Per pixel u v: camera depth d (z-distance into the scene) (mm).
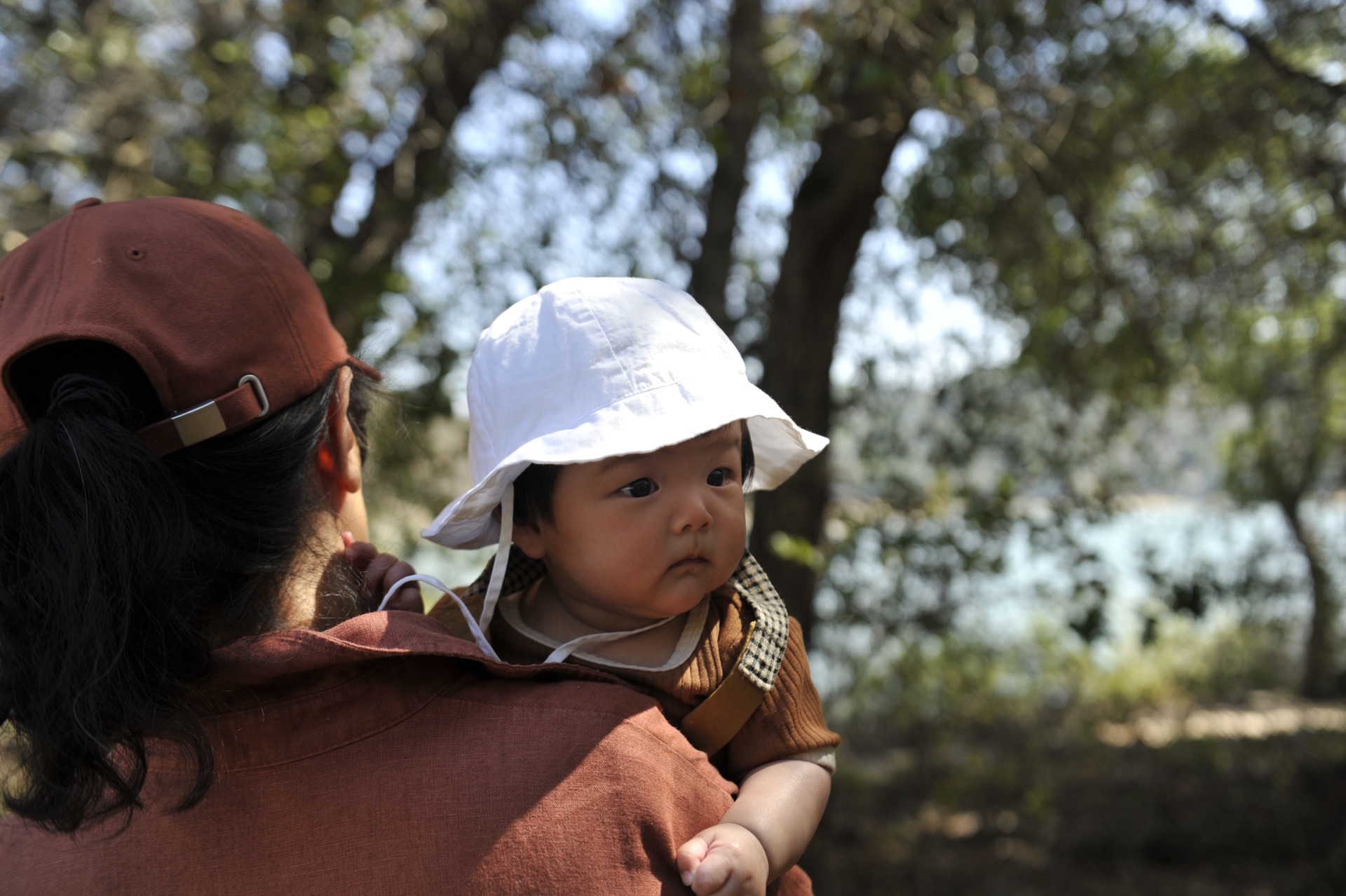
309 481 919
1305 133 4617
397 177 4223
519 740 844
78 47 4160
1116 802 8766
